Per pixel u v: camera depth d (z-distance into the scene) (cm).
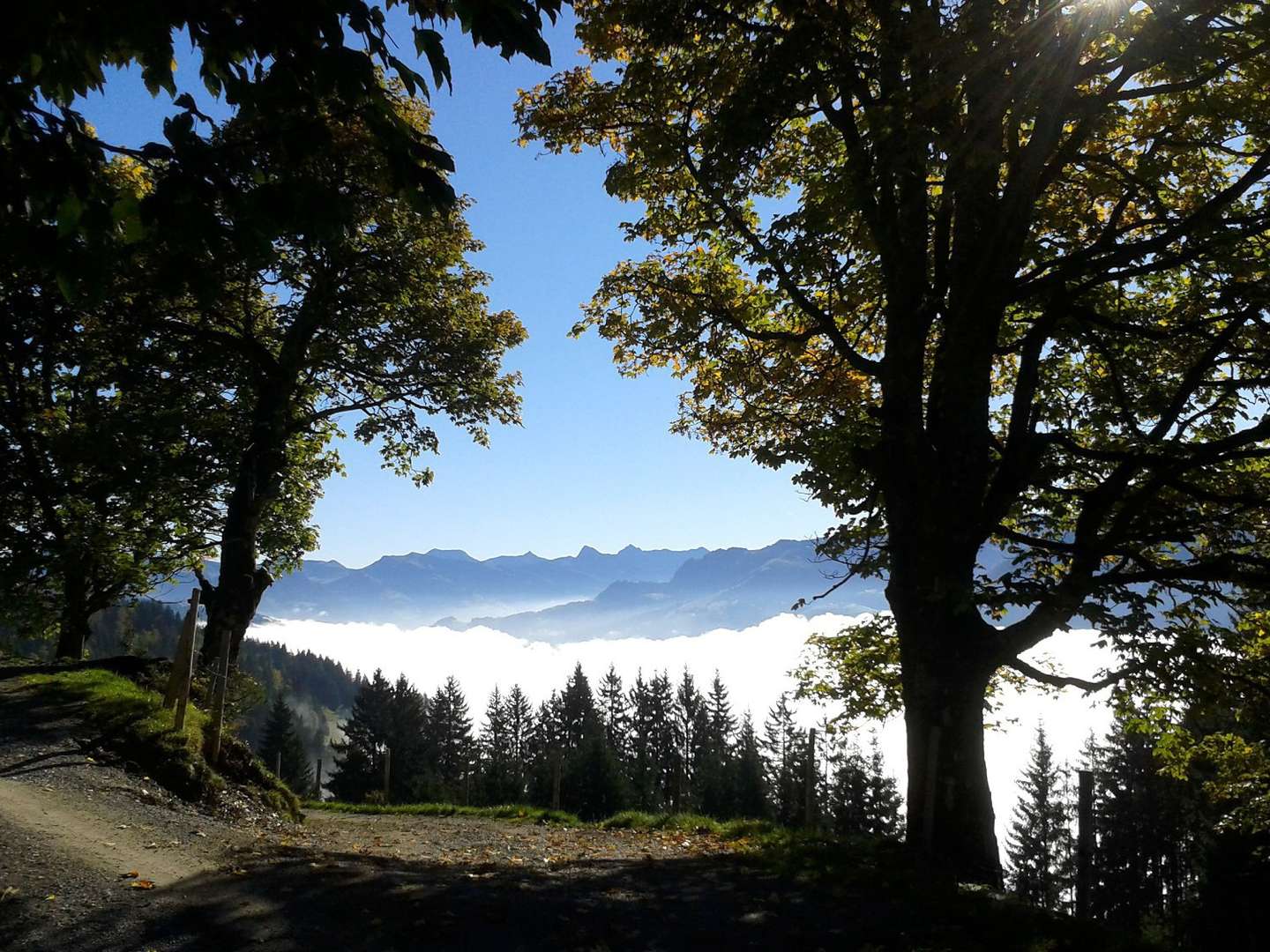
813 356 1734
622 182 1455
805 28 1127
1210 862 2164
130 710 1209
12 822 776
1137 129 1381
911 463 1267
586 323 1666
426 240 2331
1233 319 1250
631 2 1246
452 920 703
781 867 1039
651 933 739
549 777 6016
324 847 1045
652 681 10975
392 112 452
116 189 417
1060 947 786
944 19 1148
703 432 1845
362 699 8975
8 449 1886
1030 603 1138
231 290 2102
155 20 388
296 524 2634
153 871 739
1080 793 1750
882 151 1105
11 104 390
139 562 2255
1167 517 1318
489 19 443
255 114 427
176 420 2009
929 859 1120
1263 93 1204
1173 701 1337
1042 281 1233
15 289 950
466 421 2522
